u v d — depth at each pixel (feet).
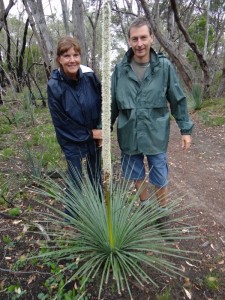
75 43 8.11
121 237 7.89
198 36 67.46
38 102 35.32
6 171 14.65
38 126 23.79
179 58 35.83
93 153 9.72
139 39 8.11
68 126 8.92
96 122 9.30
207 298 7.85
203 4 62.69
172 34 47.91
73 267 8.43
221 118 26.40
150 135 8.95
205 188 13.96
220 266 8.85
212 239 10.01
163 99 8.77
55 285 8.04
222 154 18.62
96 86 8.99
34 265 8.70
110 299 7.71
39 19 31.40
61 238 8.65
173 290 7.99
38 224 9.79
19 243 9.57
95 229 8.01
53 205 11.71
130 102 8.77
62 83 8.50
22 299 7.80
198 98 31.99
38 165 13.87
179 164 17.26
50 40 32.24
